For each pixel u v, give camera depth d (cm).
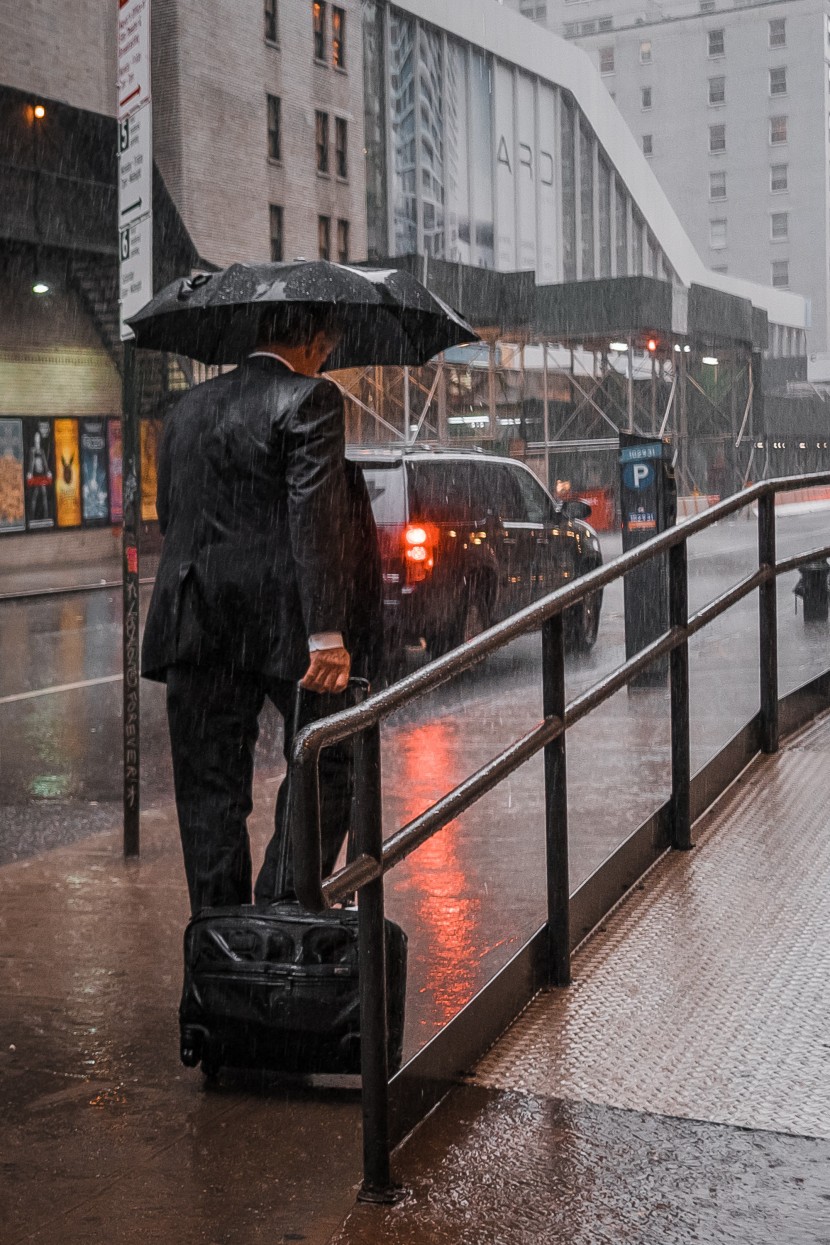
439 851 546
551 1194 271
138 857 569
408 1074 296
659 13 10881
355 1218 263
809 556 654
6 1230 266
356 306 414
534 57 5003
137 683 570
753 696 908
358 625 384
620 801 625
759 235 10388
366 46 4228
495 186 4888
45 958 437
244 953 328
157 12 3475
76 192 2594
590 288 3772
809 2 10044
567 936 384
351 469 377
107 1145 304
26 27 2830
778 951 402
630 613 940
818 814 531
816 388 7062
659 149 10588
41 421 2597
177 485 369
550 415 3972
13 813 702
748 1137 294
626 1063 332
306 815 253
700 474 4628
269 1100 329
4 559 2517
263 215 3766
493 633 329
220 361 431
